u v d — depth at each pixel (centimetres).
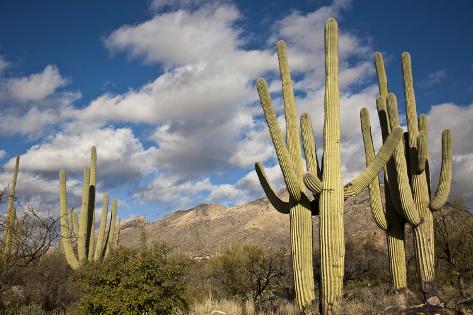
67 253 1689
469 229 1548
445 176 1155
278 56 1134
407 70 1241
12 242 1157
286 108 1110
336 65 1045
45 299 1427
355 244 2469
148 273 1204
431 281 1111
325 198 991
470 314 823
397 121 1200
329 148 1010
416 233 1158
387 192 1262
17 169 1903
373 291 1127
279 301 1362
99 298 1160
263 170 1209
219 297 1560
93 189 1888
